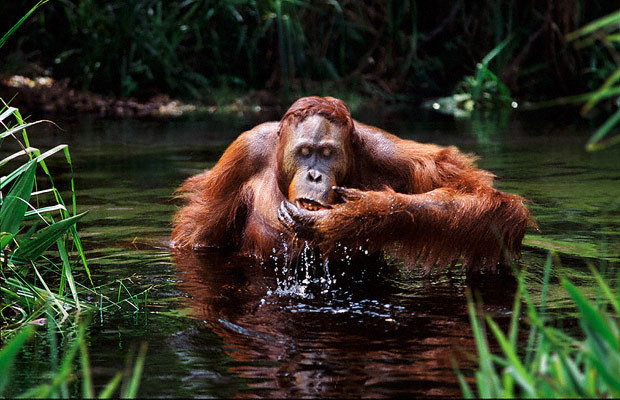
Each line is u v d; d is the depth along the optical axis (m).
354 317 5.93
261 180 8.23
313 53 26.23
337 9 25.98
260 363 4.92
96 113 21.77
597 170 12.70
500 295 6.54
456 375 4.69
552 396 3.65
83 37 24.56
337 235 6.99
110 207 10.23
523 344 5.25
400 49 27.08
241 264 7.73
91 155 14.45
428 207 7.20
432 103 24.70
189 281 7.05
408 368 4.81
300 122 7.29
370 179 7.99
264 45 26.53
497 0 26.17
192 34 26.14
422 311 6.09
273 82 25.83
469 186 7.65
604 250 7.95
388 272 7.47
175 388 4.51
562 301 6.27
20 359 5.00
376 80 26.36
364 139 8.01
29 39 25.06
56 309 6.16
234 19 25.88
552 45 25.19
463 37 27.06
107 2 25.09
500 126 18.84
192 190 8.93
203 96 24.41
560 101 3.68
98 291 6.70
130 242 8.55
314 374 4.72
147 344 5.31
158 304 6.30
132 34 24.22
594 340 3.78
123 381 4.61
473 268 7.48
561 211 9.75
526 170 12.71
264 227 7.99
